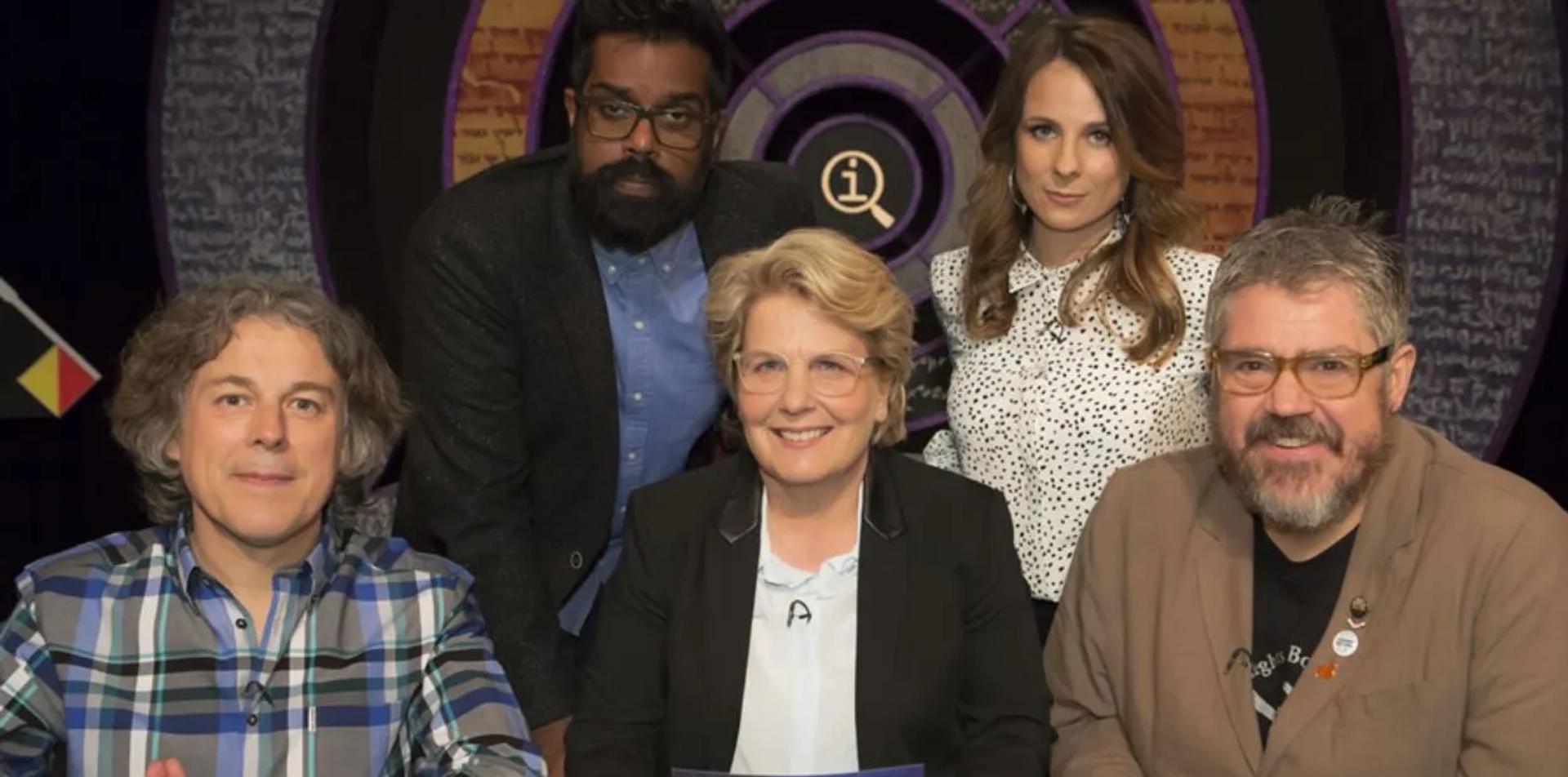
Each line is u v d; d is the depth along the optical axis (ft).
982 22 11.68
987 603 6.89
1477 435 11.52
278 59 11.33
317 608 6.46
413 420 8.00
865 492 6.95
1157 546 7.10
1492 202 11.41
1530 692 6.25
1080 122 7.87
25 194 11.45
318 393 6.32
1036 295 8.35
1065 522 8.14
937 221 11.76
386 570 6.63
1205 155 11.59
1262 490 6.44
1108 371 8.07
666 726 6.96
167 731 6.20
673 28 7.68
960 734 6.94
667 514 7.08
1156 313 7.96
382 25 11.42
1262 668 6.76
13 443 11.62
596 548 8.40
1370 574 6.59
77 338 11.58
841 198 11.82
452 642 6.57
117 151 11.48
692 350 8.32
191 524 6.57
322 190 11.43
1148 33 11.54
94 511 11.73
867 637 6.74
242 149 11.39
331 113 11.42
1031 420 8.19
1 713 6.14
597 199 7.77
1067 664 7.35
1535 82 11.30
